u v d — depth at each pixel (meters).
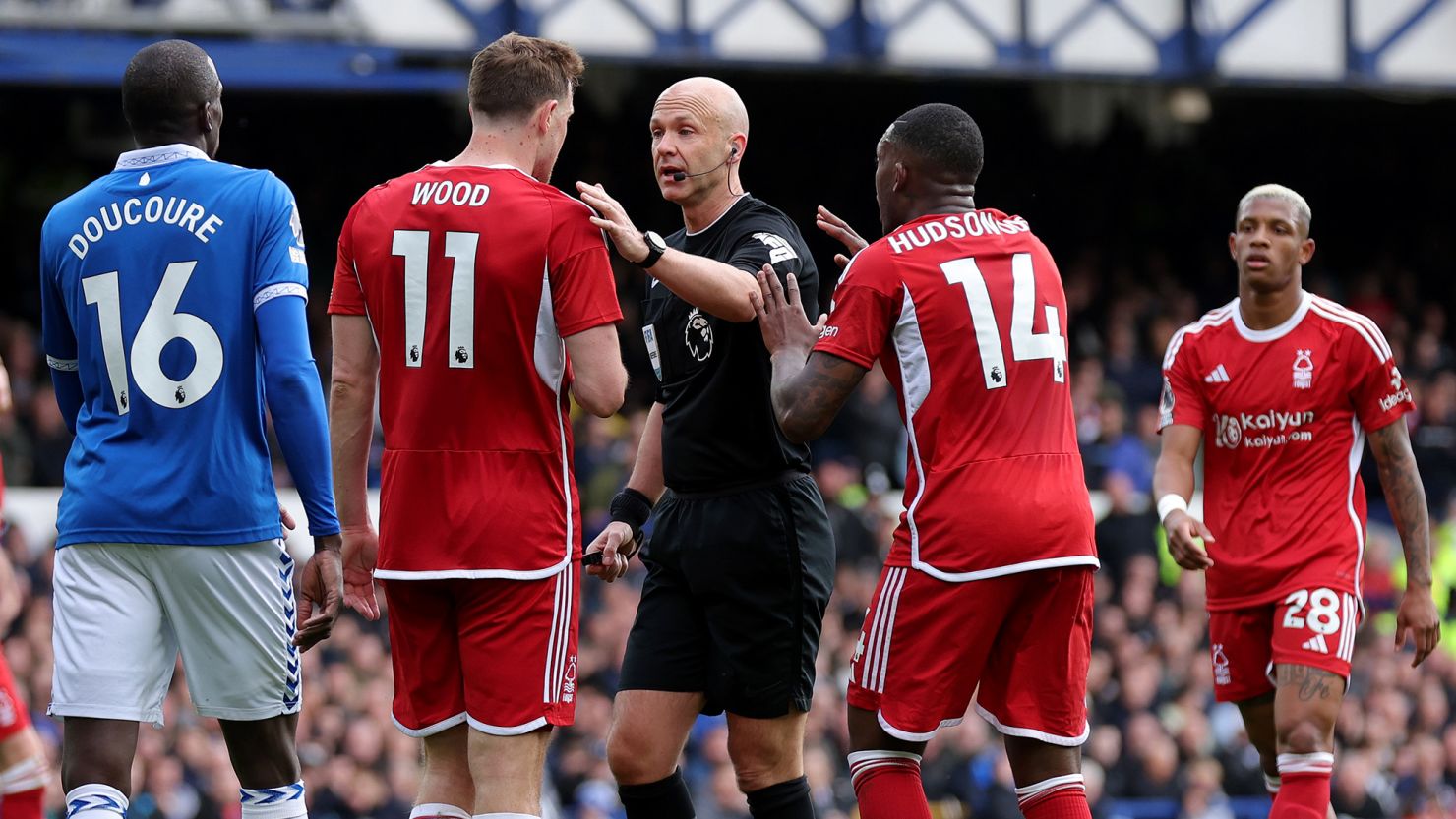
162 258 15.95
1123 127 74.75
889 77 62.72
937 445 16.84
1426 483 60.47
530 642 16.00
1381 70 62.06
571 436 16.53
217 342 15.92
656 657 18.89
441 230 15.80
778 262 17.95
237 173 16.23
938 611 16.78
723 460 18.50
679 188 18.23
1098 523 49.41
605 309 15.85
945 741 41.31
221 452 15.91
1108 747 43.50
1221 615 21.59
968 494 16.67
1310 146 77.31
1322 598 20.64
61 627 15.99
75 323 16.30
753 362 18.31
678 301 18.58
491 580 15.88
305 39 50.81
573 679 16.42
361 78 51.19
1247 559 21.19
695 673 18.86
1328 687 20.34
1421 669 49.53
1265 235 20.97
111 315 15.97
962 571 16.66
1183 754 44.31
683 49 56.38
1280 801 20.27
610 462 48.47
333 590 15.84
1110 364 63.28
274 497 16.36
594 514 47.56
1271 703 21.66
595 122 69.38
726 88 18.55
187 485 15.80
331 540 15.90
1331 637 20.48
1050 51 59.59
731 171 18.55
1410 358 65.81
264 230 16.05
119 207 16.08
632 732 18.78
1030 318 16.98
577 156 69.31
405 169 68.00
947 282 16.83
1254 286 21.08
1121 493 49.28
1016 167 73.44
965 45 58.88
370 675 38.84
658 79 65.75
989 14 59.09
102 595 15.87
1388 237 77.81
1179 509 20.91
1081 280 69.12
